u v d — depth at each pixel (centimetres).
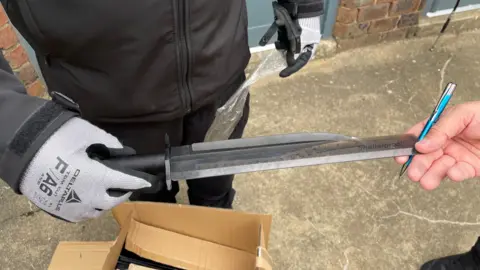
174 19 74
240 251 105
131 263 101
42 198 60
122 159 67
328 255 142
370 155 76
